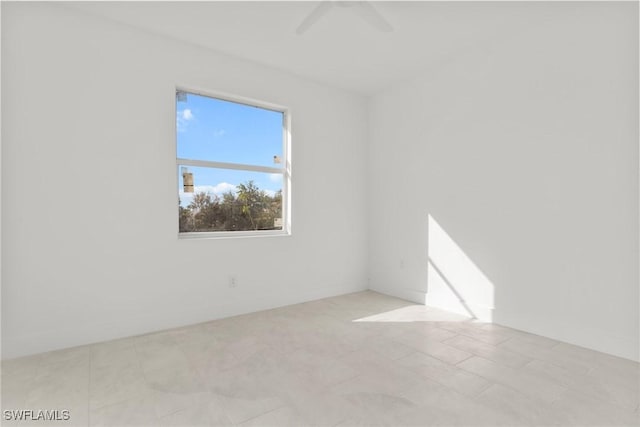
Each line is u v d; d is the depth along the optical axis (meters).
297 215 3.62
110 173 2.56
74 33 2.42
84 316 2.47
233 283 3.17
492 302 2.97
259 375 2.00
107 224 2.56
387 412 1.63
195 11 2.45
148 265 2.73
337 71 3.50
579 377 1.97
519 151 2.76
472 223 3.12
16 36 2.23
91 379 1.95
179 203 3.00
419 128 3.60
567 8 2.41
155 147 2.76
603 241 2.33
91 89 2.49
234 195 3.31
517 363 2.16
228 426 1.53
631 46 2.19
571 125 2.46
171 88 2.83
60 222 2.38
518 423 1.54
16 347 2.24
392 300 3.75
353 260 4.13
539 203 2.65
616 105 2.25
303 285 3.67
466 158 3.15
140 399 1.74
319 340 2.55
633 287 2.20
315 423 1.55
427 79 3.50
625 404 1.69
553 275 2.58
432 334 2.69
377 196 4.13
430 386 1.87
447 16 2.51
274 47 2.99
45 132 2.32
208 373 2.02
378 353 2.32
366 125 4.24
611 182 2.28
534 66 2.65
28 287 2.28
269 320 3.04
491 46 2.92
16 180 2.23
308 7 2.40
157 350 2.37
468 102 3.12
